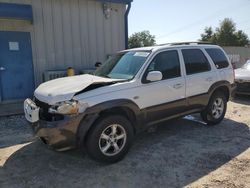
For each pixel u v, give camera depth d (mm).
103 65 5930
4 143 5477
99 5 10758
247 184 3754
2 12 8359
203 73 5945
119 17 11336
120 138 4531
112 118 4379
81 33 10477
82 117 4137
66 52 10234
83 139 4203
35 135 4438
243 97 10141
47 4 9609
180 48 5691
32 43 9523
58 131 4039
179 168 4262
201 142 5344
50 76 9633
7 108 8344
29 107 4574
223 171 4137
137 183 3852
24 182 3951
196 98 5793
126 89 4609
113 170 4254
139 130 4918
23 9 8734
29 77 9633
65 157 4766
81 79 4988
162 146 5168
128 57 5453
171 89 5254
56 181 3967
